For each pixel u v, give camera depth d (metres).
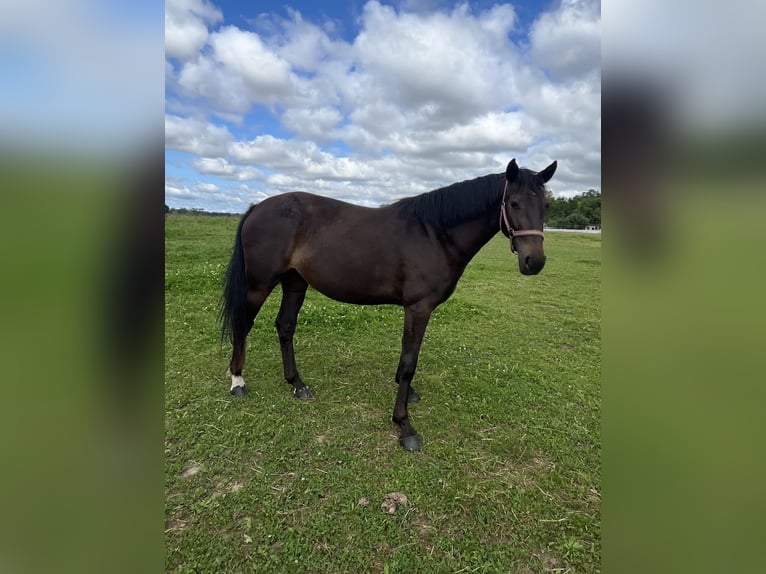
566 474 2.43
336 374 3.74
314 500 2.13
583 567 1.80
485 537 1.95
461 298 7.36
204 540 1.85
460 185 2.74
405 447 2.62
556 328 5.73
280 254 3.02
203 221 15.48
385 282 2.83
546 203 2.57
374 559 1.80
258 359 4.00
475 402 3.31
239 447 2.56
